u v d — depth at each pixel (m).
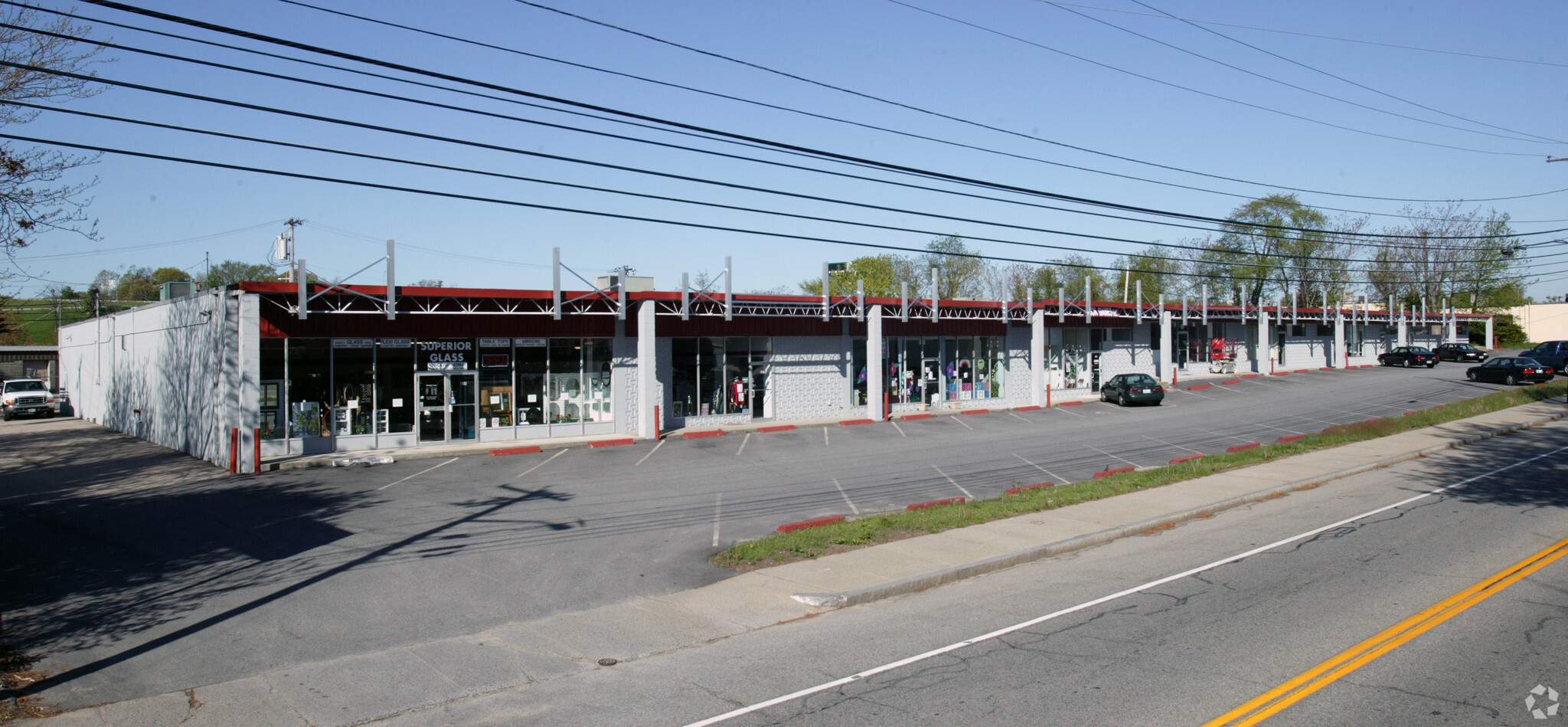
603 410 30.59
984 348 40.31
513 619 10.50
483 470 22.92
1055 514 15.70
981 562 12.34
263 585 12.22
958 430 31.62
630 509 17.47
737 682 8.02
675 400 32.38
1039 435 29.81
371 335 26.44
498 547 14.31
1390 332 68.12
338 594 11.70
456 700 7.85
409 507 17.88
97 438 33.56
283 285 24.70
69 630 10.30
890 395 37.41
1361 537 13.34
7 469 25.44
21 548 14.72
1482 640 8.27
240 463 23.48
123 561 13.73
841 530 14.45
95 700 8.05
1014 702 7.09
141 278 79.38
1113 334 47.06
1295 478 19.25
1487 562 11.49
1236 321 52.84
